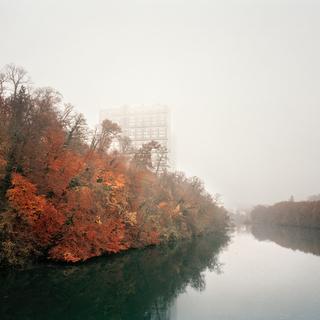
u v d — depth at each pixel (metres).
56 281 35.06
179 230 80.31
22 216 34.94
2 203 34.44
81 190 42.41
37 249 38.78
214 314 28.48
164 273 44.97
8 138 35.38
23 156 37.06
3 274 34.34
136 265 48.66
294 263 54.16
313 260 57.50
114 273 42.31
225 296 34.19
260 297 33.62
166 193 78.06
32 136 38.06
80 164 43.41
